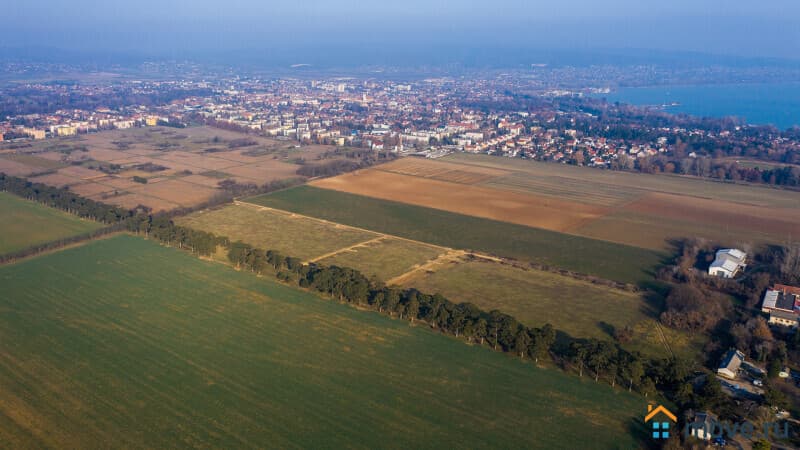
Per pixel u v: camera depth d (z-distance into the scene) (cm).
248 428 12431
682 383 14050
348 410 13162
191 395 13625
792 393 14450
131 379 14288
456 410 13275
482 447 12006
